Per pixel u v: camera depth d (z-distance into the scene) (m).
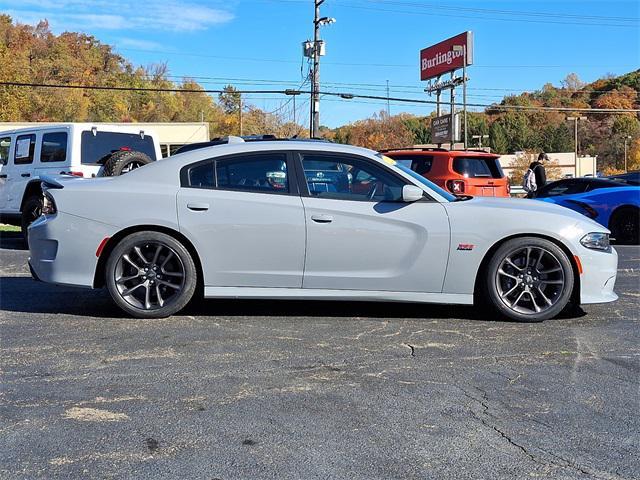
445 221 5.35
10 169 10.60
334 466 2.87
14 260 9.01
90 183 5.56
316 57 33.38
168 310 5.43
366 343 4.78
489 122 115.75
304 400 3.65
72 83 76.12
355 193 5.46
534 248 5.37
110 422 3.35
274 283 5.41
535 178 15.42
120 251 5.37
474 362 4.35
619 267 8.65
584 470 2.85
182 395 3.72
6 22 77.31
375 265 5.38
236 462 2.91
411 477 2.78
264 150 5.54
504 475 2.80
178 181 5.48
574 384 3.93
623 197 11.73
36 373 4.09
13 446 3.07
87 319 5.46
